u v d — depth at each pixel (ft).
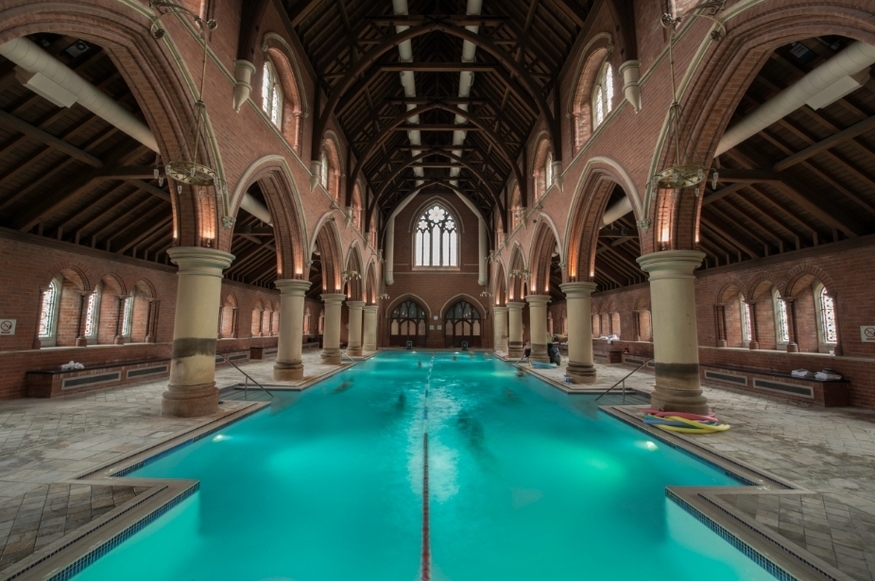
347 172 53.06
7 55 15.87
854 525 10.46
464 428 23.12
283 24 31.42
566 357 66.64
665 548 11.17
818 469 14.51
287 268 35.81
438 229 90.68
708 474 15.74
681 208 21.98
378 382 40.11
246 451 18.93
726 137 21.83
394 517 12.81
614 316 59.67
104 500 11.73
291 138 35.42
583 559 10.62
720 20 16.80
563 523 12.41
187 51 20.16
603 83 31.99
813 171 23.85
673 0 21.57
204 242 22.97
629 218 43.09
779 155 24.45
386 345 88.28
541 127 45.27
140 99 19.27
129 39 16.71
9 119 20.25
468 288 88.69
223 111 23.49
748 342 34.65
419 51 49.39
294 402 29.19
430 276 88.99
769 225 30.32
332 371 42.80
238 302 54.95
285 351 35.88
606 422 23.86
